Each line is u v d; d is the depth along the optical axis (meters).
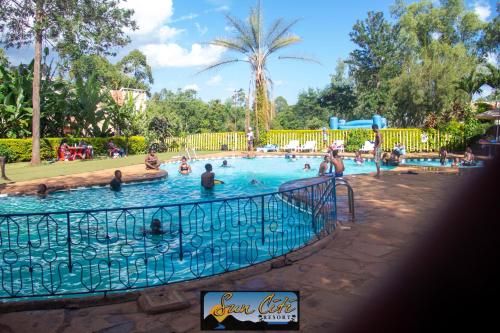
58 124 25.25
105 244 7.24
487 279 0.67
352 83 55.75
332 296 3.99
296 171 18.17
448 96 33.81
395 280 0.83
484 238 0.67
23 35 19.58
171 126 32.12
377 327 0.87
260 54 27.59
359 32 53.59
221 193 12.57
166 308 3.78
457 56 36.47
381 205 8.75
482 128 22.47
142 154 27.41
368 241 5.96
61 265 6.18
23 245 7.20
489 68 29.70
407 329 0.79
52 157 22.72
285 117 53.03
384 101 48.62
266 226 8.17
